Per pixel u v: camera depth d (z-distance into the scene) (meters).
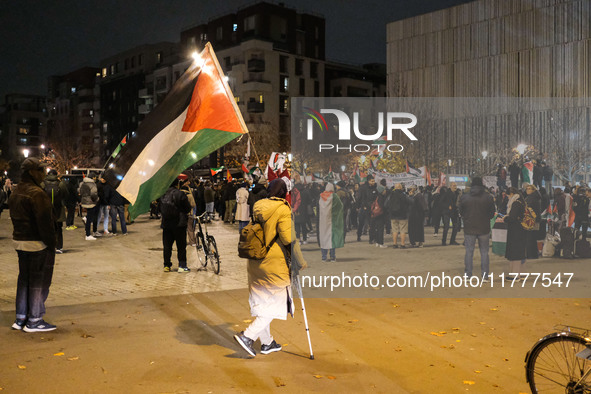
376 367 5.07
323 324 6.54
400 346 5.71
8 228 18.98
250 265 5.26
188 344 5.66
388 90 52.31
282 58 70.00
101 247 13.81
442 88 48.16
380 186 14.80
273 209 5.12
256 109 67.62
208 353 5.38
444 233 14.62
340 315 6.99
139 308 7.18
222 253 12.88
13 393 4.32
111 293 8.14
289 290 5.26
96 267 10.62
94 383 4.55
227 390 4.45
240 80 69.00
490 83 44.56
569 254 12.00
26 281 6.07
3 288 8.44
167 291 8.31
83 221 20.50
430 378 4.82
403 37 51.25
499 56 44.03
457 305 7.60
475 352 5.55
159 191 6.54
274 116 68.88
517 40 43.03
